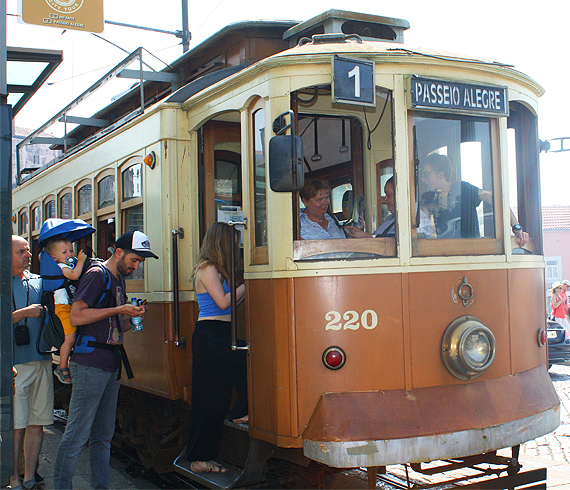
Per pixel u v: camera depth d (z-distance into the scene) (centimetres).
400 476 497
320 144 537
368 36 486
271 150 331
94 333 401
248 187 392
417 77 368
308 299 354
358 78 357
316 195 408
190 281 474
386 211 495
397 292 360
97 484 416
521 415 372
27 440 463
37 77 477
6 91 330
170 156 474
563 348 1176
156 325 488
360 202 496
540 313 426
